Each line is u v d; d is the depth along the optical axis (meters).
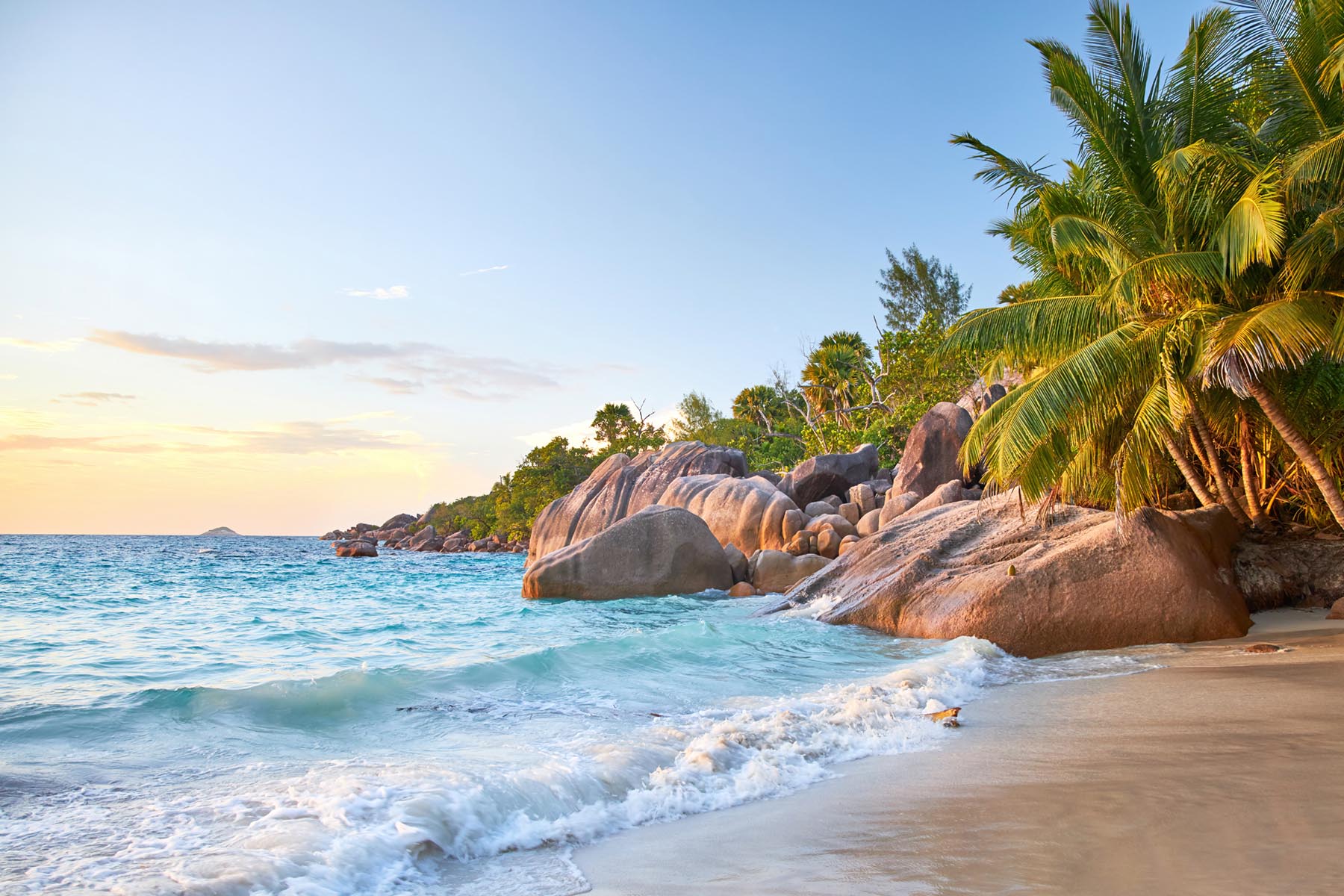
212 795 4.96
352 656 12.21
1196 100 13.82
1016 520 15.52
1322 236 11.73
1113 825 4.17
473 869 4.04
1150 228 13.65
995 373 18.30
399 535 105.31
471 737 6.67
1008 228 16.38
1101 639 12.05
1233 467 18.03
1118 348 12.88
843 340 58.22
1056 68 13.86
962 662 10.25
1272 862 3.47
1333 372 14.62
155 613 19.80
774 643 12.43
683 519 23.22
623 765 5.71
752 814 4.89
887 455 43.62
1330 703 7.30
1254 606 14.06
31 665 10.97
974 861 3.77
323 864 3.85
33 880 3.59
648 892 3.68
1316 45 12.58
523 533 77.69
